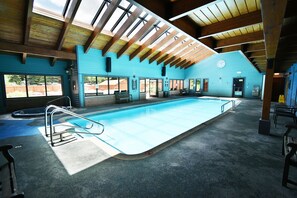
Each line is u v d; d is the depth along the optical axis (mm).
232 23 3816
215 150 2889
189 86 16484
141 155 2672
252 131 4031
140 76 11500
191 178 2033
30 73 7191
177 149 2938
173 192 1778
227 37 5238
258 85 12289
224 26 3947
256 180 1980
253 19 3512
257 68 11117
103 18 5977
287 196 1695
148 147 4074
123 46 8953
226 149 2934
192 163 2420
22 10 4812
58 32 6250
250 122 4984
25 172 2186
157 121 6562
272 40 2459
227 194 1739
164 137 4781
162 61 12727
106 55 8883
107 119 6836
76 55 7555
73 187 1871
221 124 4738
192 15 3723
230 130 4121
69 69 8266
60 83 8391
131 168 2285
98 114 6887
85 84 8180
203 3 2650
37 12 5137
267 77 3697
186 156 2654
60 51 6945
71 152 2816
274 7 1487
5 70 6504
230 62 13578
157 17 3010
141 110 8898
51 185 1907
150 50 10461
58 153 2775
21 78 7051
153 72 12695
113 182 1964
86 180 2006
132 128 5609
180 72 16062
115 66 9516
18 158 2592
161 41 9664
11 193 1335
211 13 3643
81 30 6605
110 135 4887
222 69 14086
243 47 6035
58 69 8172
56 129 4285
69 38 6922
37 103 7559
